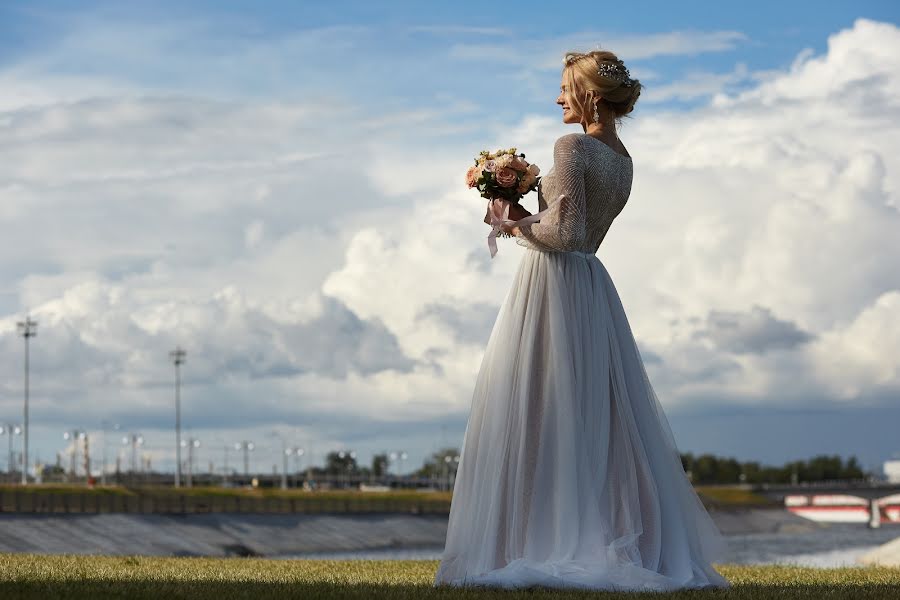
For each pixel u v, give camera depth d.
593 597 7.70
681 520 9.10
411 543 99.94
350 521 99.56
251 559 13.62
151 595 7.57
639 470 9.12
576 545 8.62
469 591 8.02
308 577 9.89
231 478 164.12
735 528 162.62
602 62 9.48
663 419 9.59
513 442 9.10
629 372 9.53
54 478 128.50
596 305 9.46
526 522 8.88
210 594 7.66
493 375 9.38
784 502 196.75
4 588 7.85
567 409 8.94
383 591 8.03
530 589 8.20
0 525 63.50
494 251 9.46
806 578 11.09
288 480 195.62
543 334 9.28
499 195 9.30
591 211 9.40
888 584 9.76
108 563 11.98
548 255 9.47
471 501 9.16
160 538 74.12
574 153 9.16
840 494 192.00
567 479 8.75
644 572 8.44
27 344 103.25
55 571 10.15
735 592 8.30
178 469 121.56
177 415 122.38
